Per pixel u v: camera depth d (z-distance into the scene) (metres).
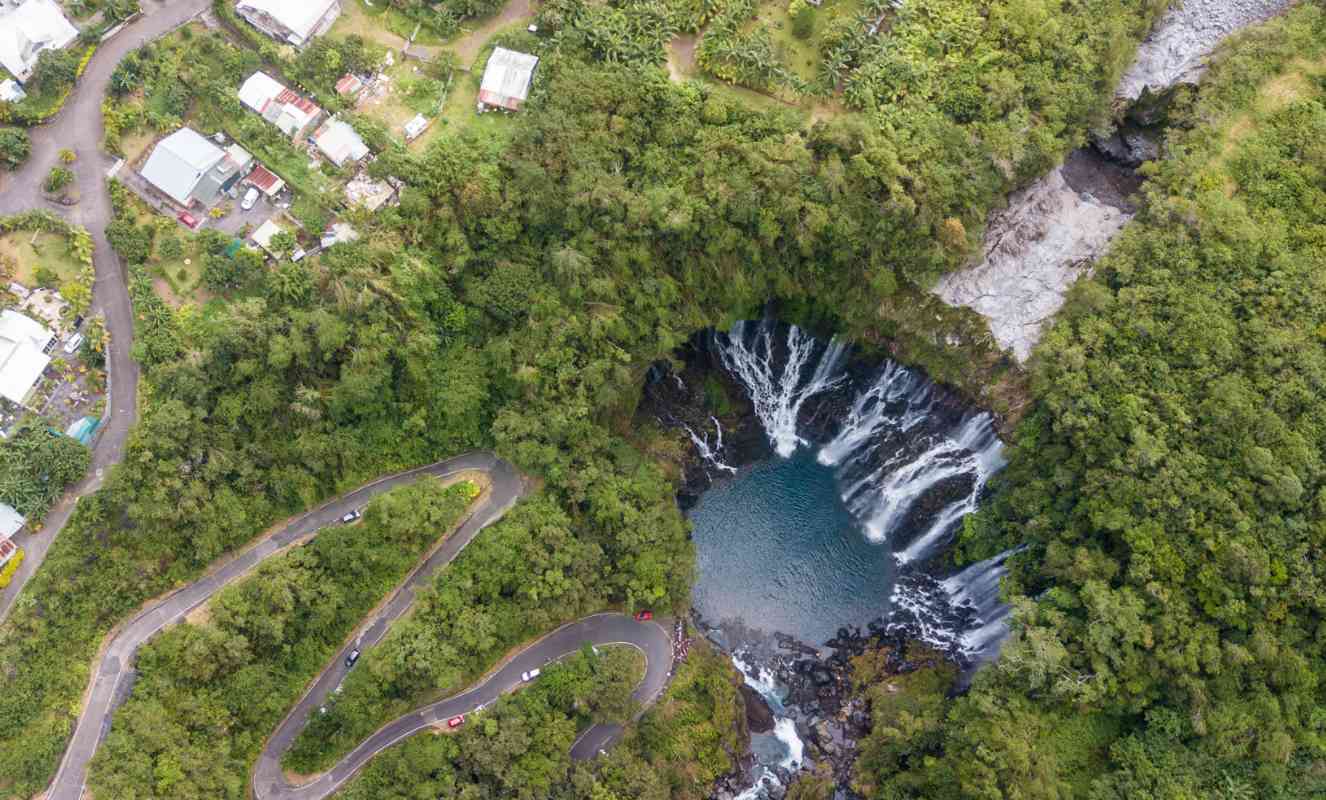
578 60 85.62
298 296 77.88
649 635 86.50
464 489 83.00
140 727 68.00
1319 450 75.19
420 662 74.94
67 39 81.81
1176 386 78.81
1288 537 73.75
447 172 81.00
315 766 75.62
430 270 80.50
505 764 76.12
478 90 86.81
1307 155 83.69
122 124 79.88
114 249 78.44
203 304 78.62
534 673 82.44
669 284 86.50
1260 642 72.12
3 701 67.25
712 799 83.69
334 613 77.62
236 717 73.62
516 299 83.19
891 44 86.94
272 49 83.94
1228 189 85.06
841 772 84.81
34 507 71.81
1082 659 76.19
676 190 82.12
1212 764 73.56
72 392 75.81
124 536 72.94
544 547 81.38
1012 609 84.94
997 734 74.12
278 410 78.06
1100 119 86.94
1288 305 78.56
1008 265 87.19
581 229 83.81
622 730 83.00
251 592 74.31
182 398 74.38
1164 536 75.62
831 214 81.94
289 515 81.12
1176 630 74.19
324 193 80.38
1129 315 81.50
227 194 81.00
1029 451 84.19
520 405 84.19
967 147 83.25
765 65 85.75
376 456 83.31
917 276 85.12
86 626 71.62
